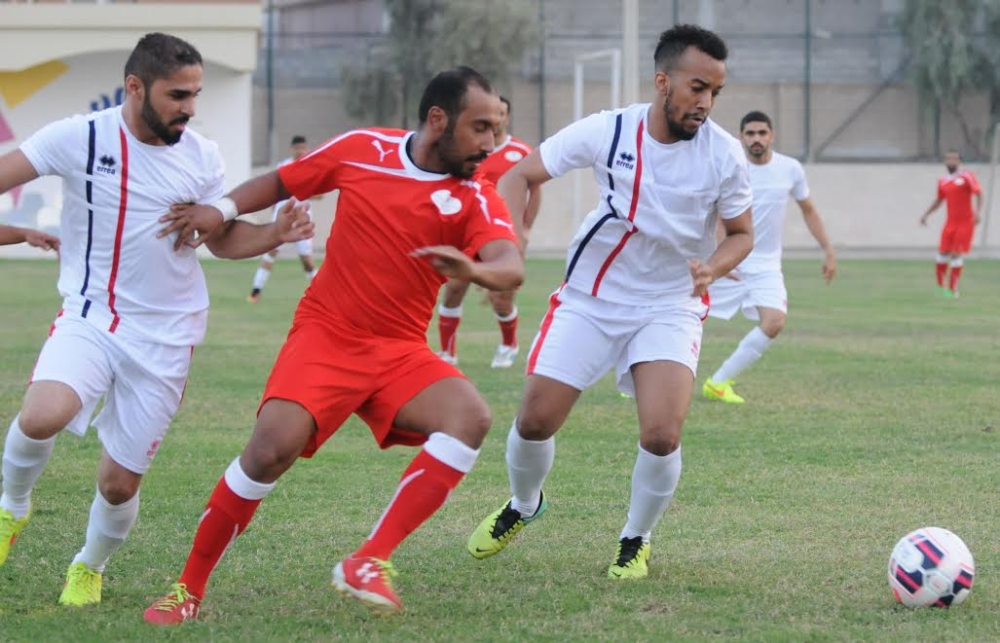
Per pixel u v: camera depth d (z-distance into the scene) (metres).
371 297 7.42
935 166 61.34
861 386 17.34
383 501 10.58
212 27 45.03
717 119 64.38
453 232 7.38
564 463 12.23
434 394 7.38
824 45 64.44
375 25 65.50
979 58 63.03
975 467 12.05
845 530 9.71
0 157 7.50
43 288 32.22
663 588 8.18
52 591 7.99
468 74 7.22
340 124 63.28
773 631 7.19
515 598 7.95
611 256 8.65
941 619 7.47
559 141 8.63
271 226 7.91
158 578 8.34
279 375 7.39
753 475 11.69
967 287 36.28
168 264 7.68
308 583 8.22
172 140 7.61
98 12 44.12
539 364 8.60
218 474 11.57
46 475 11.44
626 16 36.88
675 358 8.48
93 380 7.52
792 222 61.25
